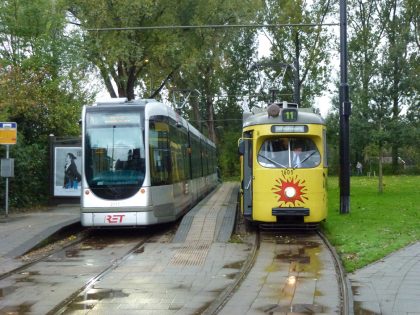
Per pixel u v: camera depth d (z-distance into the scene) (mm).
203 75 48750
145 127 16500
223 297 8719
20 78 23891
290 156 15867
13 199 21953
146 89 37844
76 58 27594
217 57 36656
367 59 29125
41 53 26125
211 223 16016
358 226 16188
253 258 12172
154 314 7859
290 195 15586
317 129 15930
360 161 57656
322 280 9883
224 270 10938
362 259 11555
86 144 16453
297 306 8172
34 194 23500
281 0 48000
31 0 26750
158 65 33625
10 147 21734
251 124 16344
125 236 16531
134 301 8586
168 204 17188
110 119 16547
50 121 24953
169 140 17750
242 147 16641
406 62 28188
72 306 8344
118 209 16062
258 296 8789
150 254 12914
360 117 28500
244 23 34969
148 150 16422
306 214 15531
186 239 14773
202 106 61312
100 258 12633
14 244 13766
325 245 13812
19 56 26188
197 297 8820
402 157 61000
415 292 8906
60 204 23812
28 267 11555
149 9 29891
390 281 9680
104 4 29547
